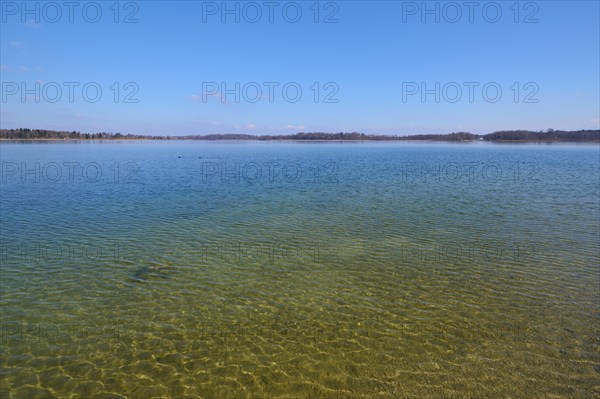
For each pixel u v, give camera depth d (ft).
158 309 39.01
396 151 402.93
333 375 29.04
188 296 42.09
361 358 31.09
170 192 113.91
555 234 65.98
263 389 27.58
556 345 32.60
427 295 42.47
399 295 42.57
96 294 42.16
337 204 95.61
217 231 68.69
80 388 27.43
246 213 84.58
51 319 36.68
